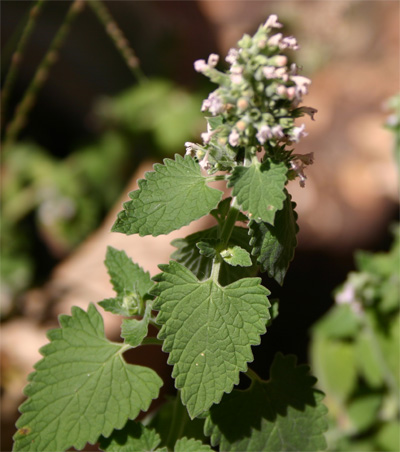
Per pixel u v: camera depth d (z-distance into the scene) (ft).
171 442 0.89
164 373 1.68
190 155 0.84
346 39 3.29
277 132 0.76
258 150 0.80
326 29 3.39
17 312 1.94
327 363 1.65
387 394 1.62
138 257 1.92
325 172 2.54
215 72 0.78
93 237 2.28
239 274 0.87
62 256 2.32
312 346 1.68
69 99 2.79
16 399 1.69
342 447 1.56
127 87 2.91
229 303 0.77
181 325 0.76
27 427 0.81
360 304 1.53
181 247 0.88
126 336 0.83
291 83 0.77
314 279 2.15
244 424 0.86
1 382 1.71
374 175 2.51
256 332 0.77
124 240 2.05
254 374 0.88
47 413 0.82
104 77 2.90
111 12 3.05
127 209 0.78
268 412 0.87
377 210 2.41
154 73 2.96
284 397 0.88
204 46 3.32
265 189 0.75
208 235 0.87
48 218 2.34
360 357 1.61
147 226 0.78
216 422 0.85
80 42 2.92
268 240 0.78
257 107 0.77
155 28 3.16
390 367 1.51
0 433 1.63
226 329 0.77
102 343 0.86
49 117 2.74
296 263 2.21
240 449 0.85
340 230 2.35
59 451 0.81
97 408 0.83
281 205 0.74
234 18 3.65
